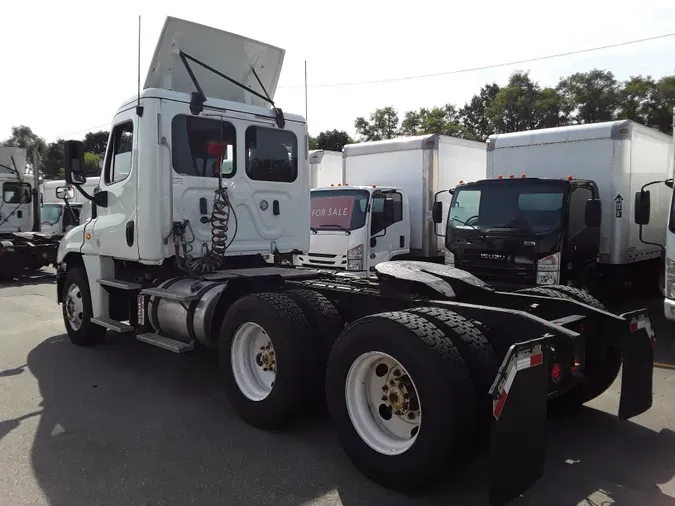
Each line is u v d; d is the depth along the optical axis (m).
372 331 3.48
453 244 8.47
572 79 40.91
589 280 8.40
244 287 5.30
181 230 5.47
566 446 4.11
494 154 9.84
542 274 7.51
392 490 3.46
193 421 4.62
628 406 4.00
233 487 3.52
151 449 4.08
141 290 5.75
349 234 9.12
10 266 13.90
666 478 3.62
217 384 5.63
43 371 6.07
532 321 3.46
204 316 5.01
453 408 3.08
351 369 3.64
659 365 6.17
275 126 6.28
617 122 8.60
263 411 4.32
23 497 3.40
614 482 3.56
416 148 10.37
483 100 53.16
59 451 4.05
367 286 4.90
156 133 5.37
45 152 48.75
